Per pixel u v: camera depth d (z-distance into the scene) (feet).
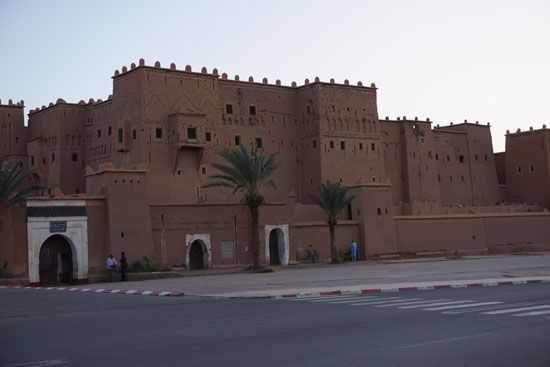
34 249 114.32
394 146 209.87
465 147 230.48
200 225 136.56
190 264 137.08
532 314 48.34
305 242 154.81
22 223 114.01
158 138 154.61
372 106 191.93
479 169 233.35
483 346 34.99
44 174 181.78
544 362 30.78
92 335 42.70
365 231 163.43
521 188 235.61
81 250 119.24
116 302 68.28
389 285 80.07
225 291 77.61
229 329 43.47
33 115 189.88
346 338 38.34
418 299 62.54
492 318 46.39
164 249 131.13
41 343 39.86
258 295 69.41
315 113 180.96
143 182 126.72
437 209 189.88
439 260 156.25
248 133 174.81
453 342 36.32
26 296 79.46
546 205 226.79
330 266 139.03
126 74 158.51
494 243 193.26
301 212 163.53
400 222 172.86
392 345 35.65
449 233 182.29
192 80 161.68
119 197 123.24
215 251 138.21
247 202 128.57
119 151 159.84
